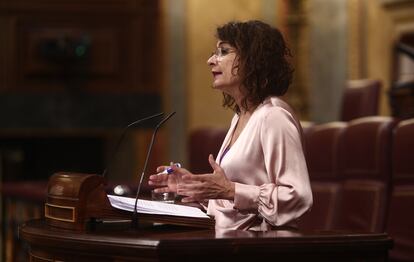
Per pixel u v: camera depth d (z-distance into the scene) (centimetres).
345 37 2517
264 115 785
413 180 1231
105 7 2611
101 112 2628
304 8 2583
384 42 2380
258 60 810
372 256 696
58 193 742
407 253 1211
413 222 1212
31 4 2577
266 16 2609
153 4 2647
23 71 2581
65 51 2550
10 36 2569
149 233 699
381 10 2403
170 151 2638
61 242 683
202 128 1836
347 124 1405
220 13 2634
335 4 2547
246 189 754
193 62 2642
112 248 645
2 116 2577
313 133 1480
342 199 1363
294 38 2592
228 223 798
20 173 2712
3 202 1805
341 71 2531
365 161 1320
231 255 642
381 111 2317
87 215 727
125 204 739
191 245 627
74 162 2786
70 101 2606
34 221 800
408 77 2153
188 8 2644
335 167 1402
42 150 2769
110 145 2750
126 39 2638
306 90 2578
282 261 660
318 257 672
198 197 745
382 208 1264
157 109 2652
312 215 1421
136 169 2648
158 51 2653
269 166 768
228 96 880
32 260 738
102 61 2619
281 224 745
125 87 2638
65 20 2595
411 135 1236
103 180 739
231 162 793
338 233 696
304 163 769
